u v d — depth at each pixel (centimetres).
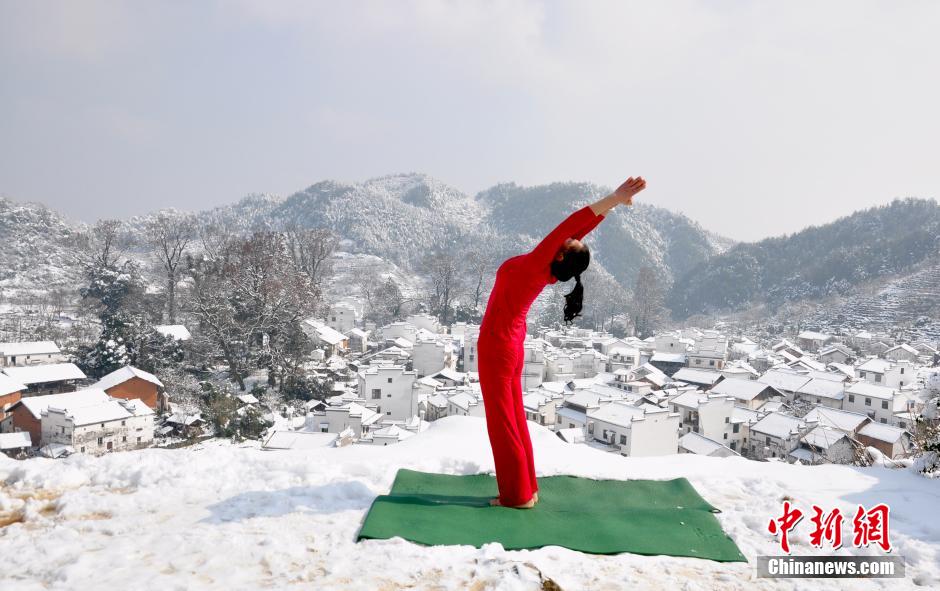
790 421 3528
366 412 3828
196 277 5747
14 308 7012
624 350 6194
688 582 301
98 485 437
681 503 433
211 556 308
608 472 496
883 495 455
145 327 4784
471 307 8325
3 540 328
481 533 358
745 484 481
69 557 304
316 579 288
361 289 10369
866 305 10356
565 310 419
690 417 3806
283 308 4853
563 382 5119
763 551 348
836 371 5512
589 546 344
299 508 389
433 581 288
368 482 466
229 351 4522
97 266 6184
